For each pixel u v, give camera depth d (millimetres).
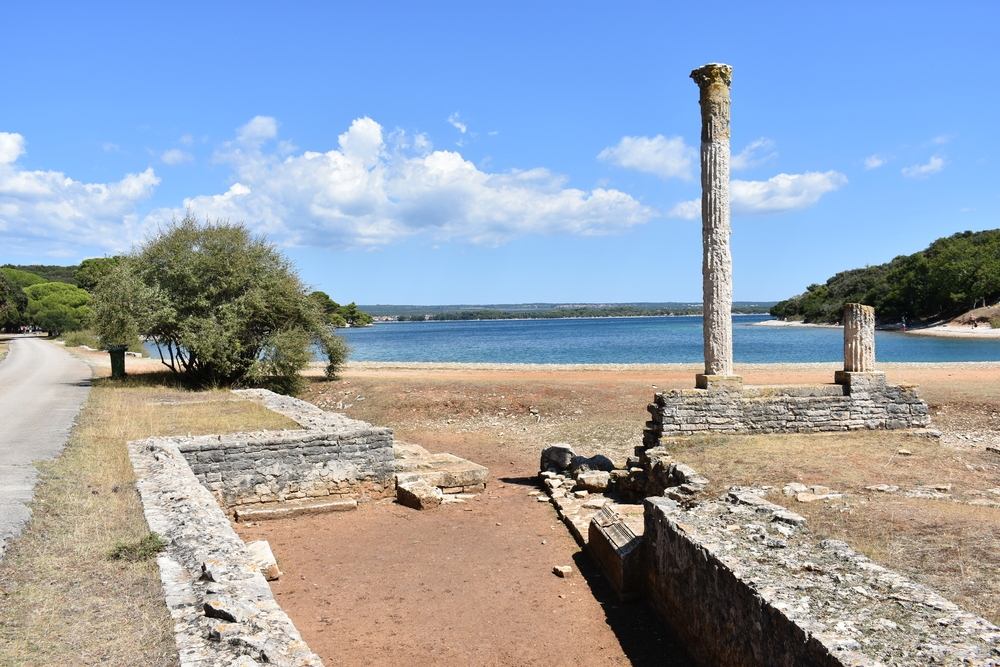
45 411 17781
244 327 28094
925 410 15312
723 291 15156
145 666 4785
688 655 7281
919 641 4770
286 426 15906
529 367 38219
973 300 89375
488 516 13141
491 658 7363
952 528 7824
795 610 5309
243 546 7512
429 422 24438
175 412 18281
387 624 8203
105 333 27922
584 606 8758
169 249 27859
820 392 15039
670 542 7918
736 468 11789
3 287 86938
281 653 4980
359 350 82938
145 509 8562
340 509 13250
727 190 15188
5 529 7316
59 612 5574
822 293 129500
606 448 19828
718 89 15094
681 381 29516
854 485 10594
